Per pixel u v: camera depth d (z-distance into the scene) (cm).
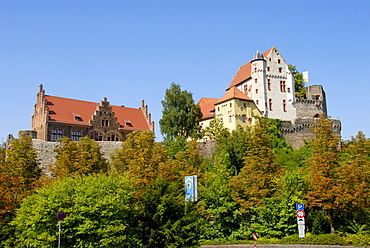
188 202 3347
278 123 8144
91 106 8106
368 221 4731
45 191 3403
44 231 3241
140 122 8525
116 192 3469
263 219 4659
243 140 6656
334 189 4562
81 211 3291
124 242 3372
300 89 10012
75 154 5059
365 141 5400
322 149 4969
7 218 3641
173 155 6469
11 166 4581
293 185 4725
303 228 4378
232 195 4653
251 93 8975
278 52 9250
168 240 3173
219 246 4250
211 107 9056
